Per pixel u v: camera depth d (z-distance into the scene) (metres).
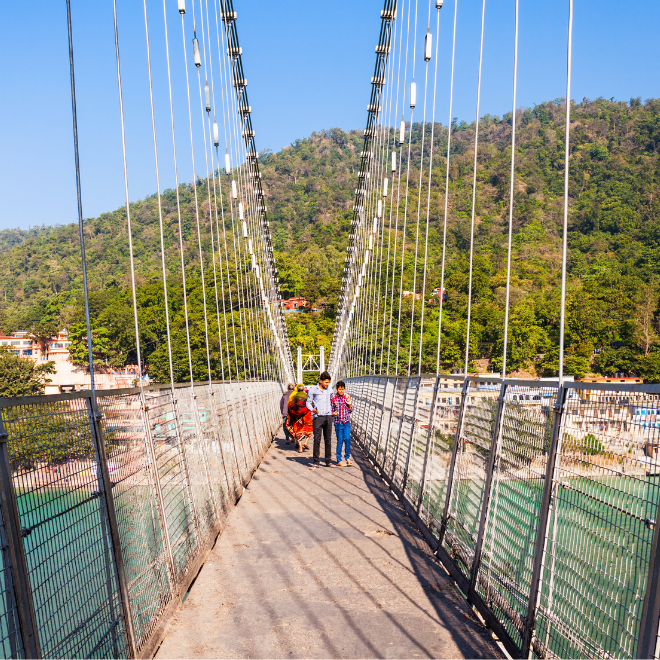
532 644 2.59
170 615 3.27
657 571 1.78
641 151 101.94
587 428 2.28
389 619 3.23
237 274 12.77
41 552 1.98
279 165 138.25
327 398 8.64
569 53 2.91
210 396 5.48
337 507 5.90
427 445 5.08
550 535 2.53
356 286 18.23
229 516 5.57
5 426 1.88
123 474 2.82
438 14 6.75
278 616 3.29
